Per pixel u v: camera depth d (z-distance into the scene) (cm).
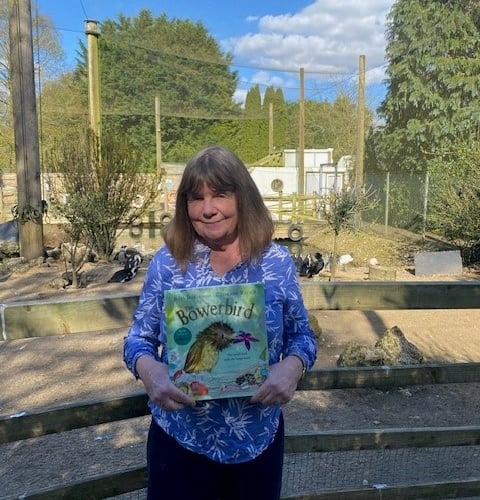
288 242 1430
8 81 2588
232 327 138
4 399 439
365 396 453
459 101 1789
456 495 222
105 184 1109
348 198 1004
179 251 143
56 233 1281
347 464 327
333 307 186
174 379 137
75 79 3231
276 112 4394
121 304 171
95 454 352
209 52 3152
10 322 162
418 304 189
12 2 995
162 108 2489
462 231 1086
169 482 149
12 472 330
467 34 1794
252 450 146
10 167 2677
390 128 2025
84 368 506
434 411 427
